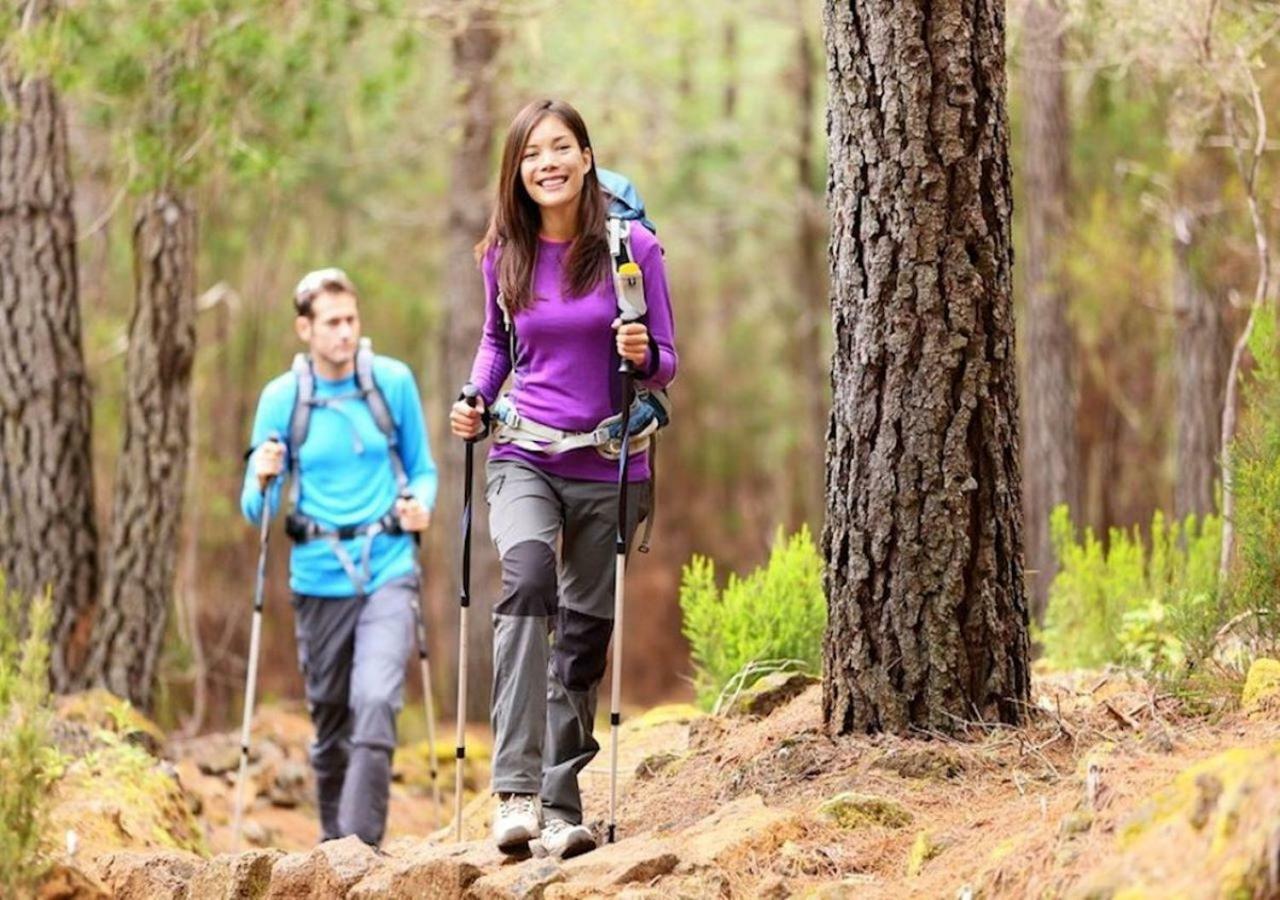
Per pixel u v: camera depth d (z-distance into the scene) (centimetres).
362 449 930
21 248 1296
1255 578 759
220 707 2012
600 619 680
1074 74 1861
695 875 583
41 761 670
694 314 4134
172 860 733
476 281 2025
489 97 1966
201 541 2253
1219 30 1114
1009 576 702
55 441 1302
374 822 877
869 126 692
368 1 1323
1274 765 449
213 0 1192
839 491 710
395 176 2716
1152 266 1752
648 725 963
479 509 2053
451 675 2072
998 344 695
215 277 2475
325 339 930
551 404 668
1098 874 470
